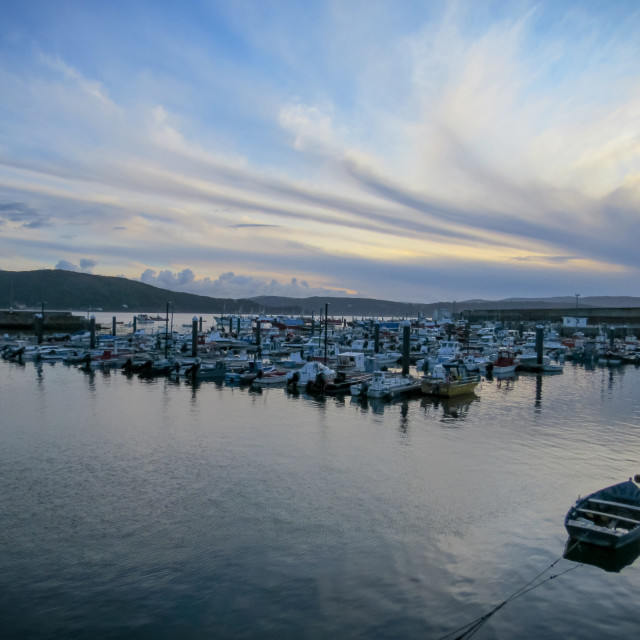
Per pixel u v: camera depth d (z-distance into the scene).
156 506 21.78
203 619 14.34
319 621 14.31
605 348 93.25
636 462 28.48
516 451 30.42
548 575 16.69
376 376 48.25
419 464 27.78
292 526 19.98
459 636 13.82
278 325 160.12
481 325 164.12
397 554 17.89
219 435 33.59
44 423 36.62
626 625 14.35
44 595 15.36
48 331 147.00
